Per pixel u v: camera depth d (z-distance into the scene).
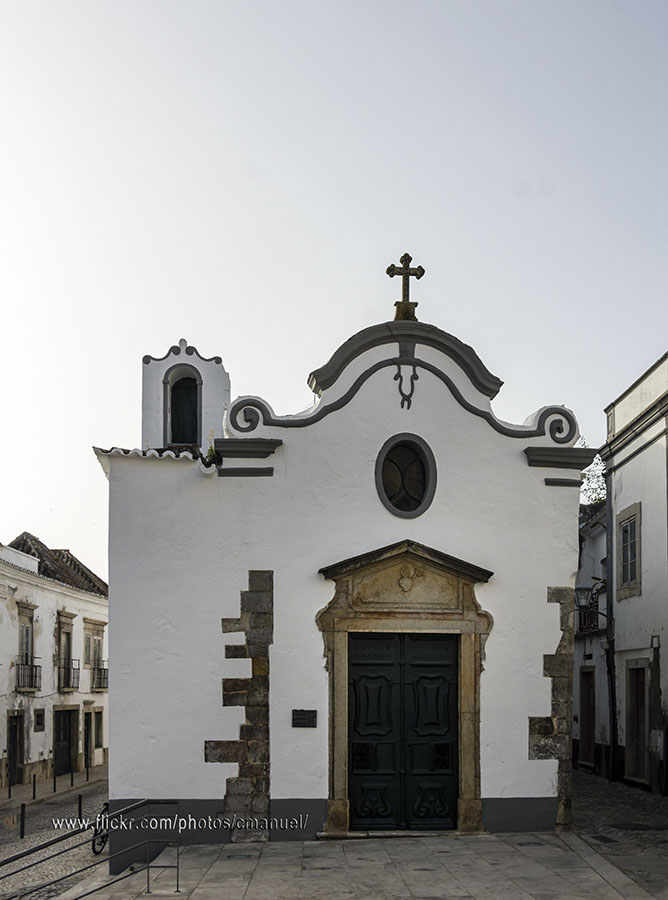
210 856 12.73
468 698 13.98
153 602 13.84
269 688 13.74
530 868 11.76
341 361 14.42
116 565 13.88
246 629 13.84
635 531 21.45
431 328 14.52
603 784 21.55
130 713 13.61
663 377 20.06
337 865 12.03
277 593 13.92
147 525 13.96
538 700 14.09
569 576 14.40
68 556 44.88
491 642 14.13
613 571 22.83
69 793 29.03
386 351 14.59
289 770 13.62
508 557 14.35
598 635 24.06
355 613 13.96
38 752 32.72
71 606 36.78
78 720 37.22
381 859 12.30
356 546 14.12
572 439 14.62
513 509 14.46
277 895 10.70
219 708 13.68
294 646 13.84
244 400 14.26
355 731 13.91
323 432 14.29
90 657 39.19
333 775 13.66
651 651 20.03
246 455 14.12
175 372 20.62
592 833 14.37
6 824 21.95
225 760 13.59
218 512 14.03
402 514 14.26
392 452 14.62
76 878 14.24
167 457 13.98
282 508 14.09
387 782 13.88
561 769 14.00
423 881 11.17
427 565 14.13
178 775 13.53
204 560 13.94
